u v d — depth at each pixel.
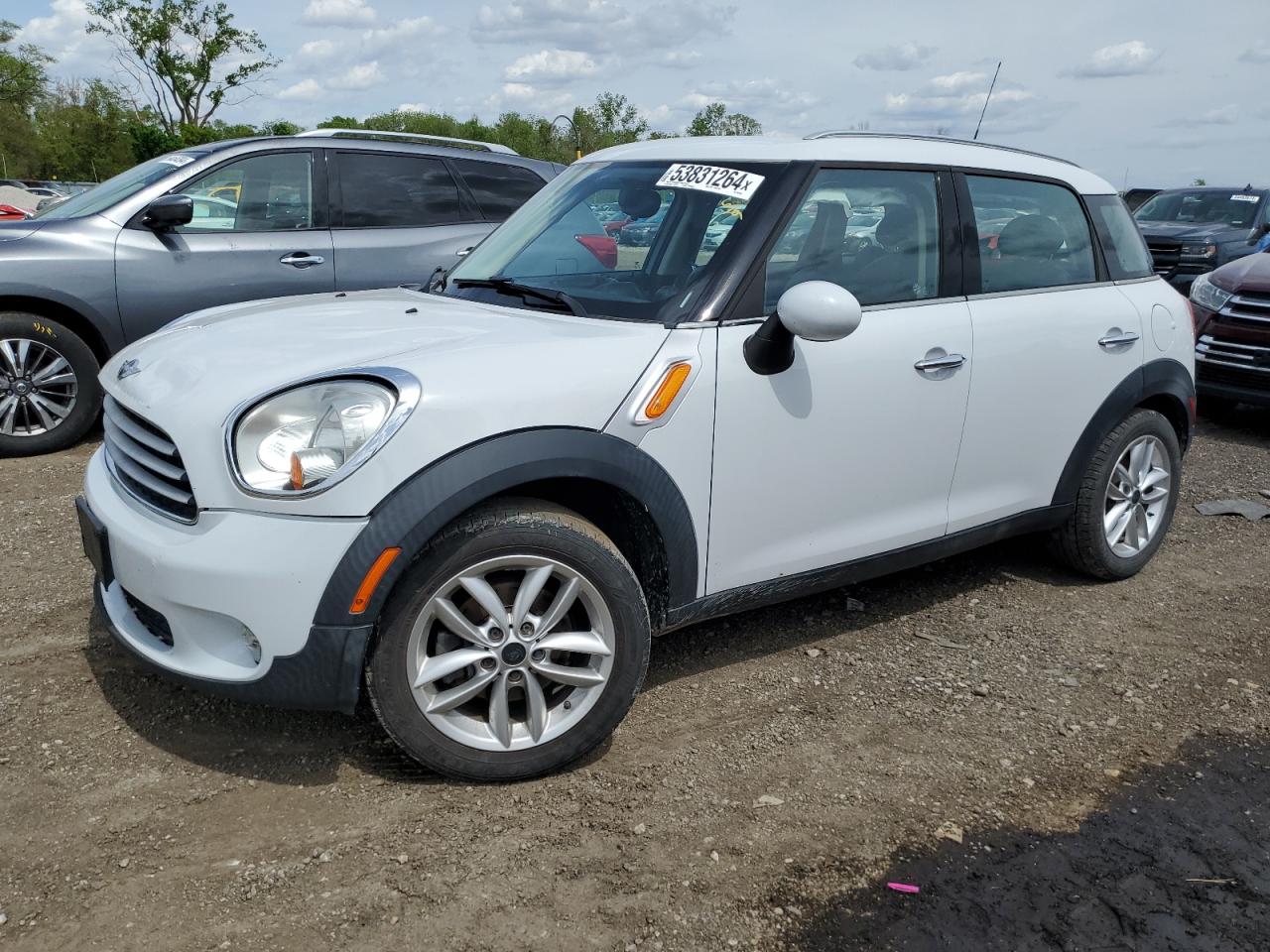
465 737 2.66
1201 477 6.21
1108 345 4.04
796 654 3.61
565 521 2.63
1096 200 4.23
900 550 3.54
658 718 3.13
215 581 2.42
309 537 2.39
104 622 2.82
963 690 3.39
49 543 4.35
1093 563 4.28
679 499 2.87
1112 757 3.03
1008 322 3.68
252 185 6.22
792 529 3.19
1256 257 7.68
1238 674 3.59
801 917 2.29
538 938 2.19
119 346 5.89
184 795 2.64
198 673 2.53
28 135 67.56
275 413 2.46
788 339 2.94
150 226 5.91
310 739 2.91
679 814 2.64
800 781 2.82
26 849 2.41
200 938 2.15
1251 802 2.82
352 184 6.50
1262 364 7.11
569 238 3.47
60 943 2.12
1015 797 2.79
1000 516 3.86
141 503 2.68
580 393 2.67
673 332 2.90
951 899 2.37
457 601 2.64
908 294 3.46
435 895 2.30
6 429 5.69
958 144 3.83
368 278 6.48
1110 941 2.26
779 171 3.24
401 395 2.46
